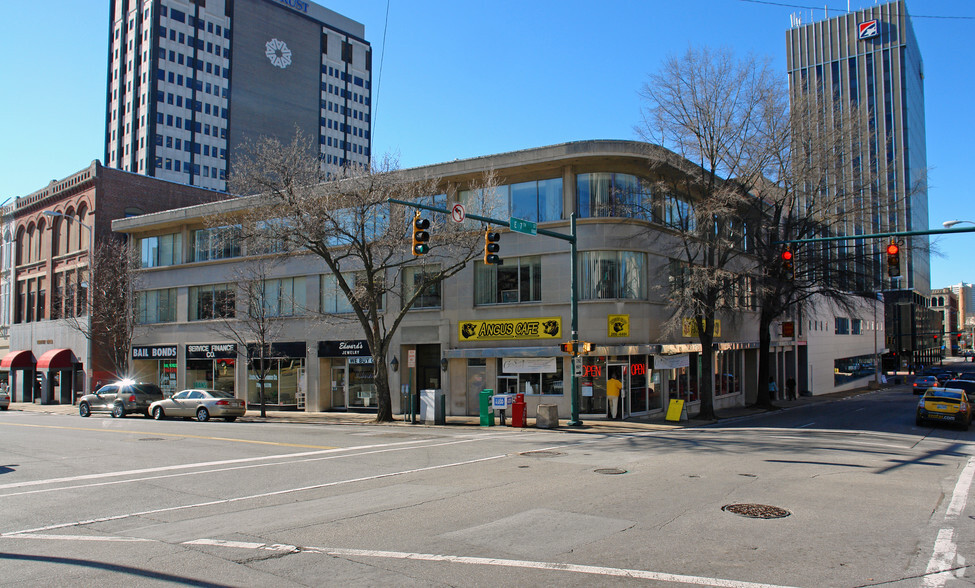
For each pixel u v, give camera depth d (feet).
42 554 24.03
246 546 24.77
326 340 112.88
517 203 97.86
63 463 49.90
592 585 19.84
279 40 357.82
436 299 103.19
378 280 94.43
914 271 320.91
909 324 315.37
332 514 30.45
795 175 101.86
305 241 87.92
